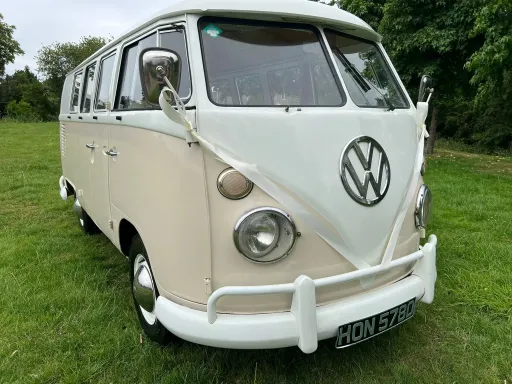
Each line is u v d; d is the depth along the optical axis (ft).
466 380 8.46
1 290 12.31
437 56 34.60
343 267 7.68
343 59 9.09
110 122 10.53
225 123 6.93
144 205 8.44
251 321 6.93
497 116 64.85
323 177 7.34
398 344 9.59
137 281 9.33
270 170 7.05
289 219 7.11
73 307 11.34
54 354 9.39
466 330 10.10
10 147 48.70
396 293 7.99
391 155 8.28
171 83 6.97
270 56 8.13
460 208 20.15
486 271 13.00
